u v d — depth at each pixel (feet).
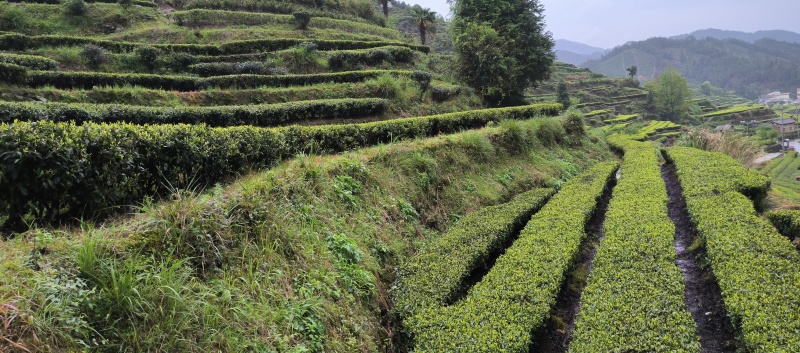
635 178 40.65
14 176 14.10
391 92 70.23
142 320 11.34
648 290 18.48
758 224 23.86
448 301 19.11
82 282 11.02
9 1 83.66
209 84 62.90
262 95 63.10
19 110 32.19
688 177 37.65
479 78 86.28
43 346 9.34
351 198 23.62
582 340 15.93
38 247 11.85
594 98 211.20
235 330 12.74
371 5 149.59
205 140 21.27
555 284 19.63
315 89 67.62
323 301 15.98
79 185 15.87
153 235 13.69
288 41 89.71
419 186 30.12
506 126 46.26
